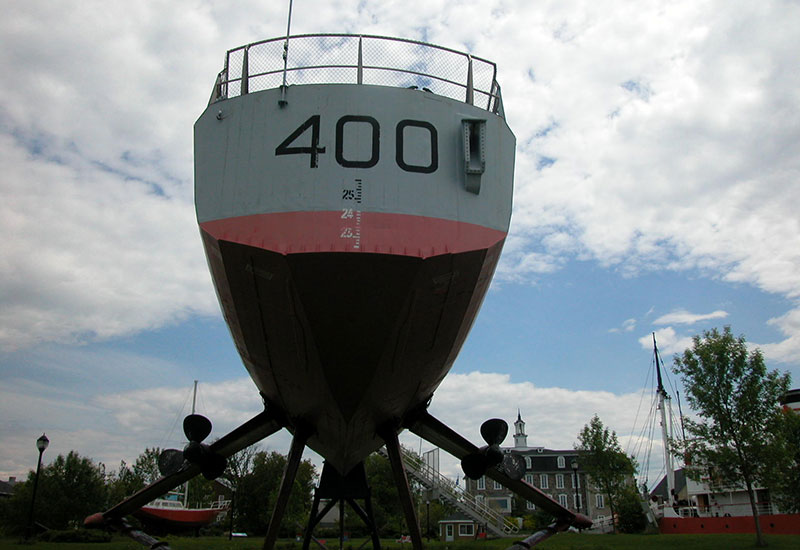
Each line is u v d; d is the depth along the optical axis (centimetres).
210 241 840
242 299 873
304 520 5575
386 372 952
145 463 6950
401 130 856
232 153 858
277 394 1105
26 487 4338
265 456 6656
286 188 825
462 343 1131
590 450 3906
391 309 832
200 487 6781
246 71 938
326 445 1253
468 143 871
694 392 2586
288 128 848
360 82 920
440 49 977
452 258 816
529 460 8512
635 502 4228
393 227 811
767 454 2425
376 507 6084
